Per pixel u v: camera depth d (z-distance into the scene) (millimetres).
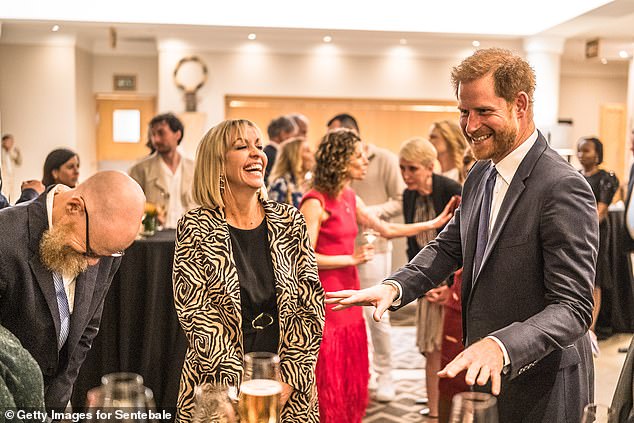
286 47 10070
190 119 9812
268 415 1419
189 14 8688
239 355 1994
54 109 10133
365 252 3137
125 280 3484
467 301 1949
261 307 2119
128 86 11289
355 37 9656
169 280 3506
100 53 11172
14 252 1690
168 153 4637
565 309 1634
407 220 3754
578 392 1839
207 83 10016
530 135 1820
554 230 1706
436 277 2088
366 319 4219
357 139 3193
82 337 1934
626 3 7355
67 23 8805
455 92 1833
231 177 2125
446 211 3365
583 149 5801
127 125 11398
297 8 8797
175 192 4656
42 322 1753
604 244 5793
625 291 5961
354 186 4594
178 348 3510
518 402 1820
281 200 4285
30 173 10141
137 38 10438
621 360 5207
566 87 12773
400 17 8953
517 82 1718
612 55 11180
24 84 10062
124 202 1680
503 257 1801
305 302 2115
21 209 1743
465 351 1518
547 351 1598
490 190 1895
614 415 1337
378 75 10242
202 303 2014
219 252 2051
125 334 3498
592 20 8383
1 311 1747
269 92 10125
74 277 1804
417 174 3574
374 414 4027
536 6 9008
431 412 3811
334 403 3094
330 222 3176
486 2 9039
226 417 1343
